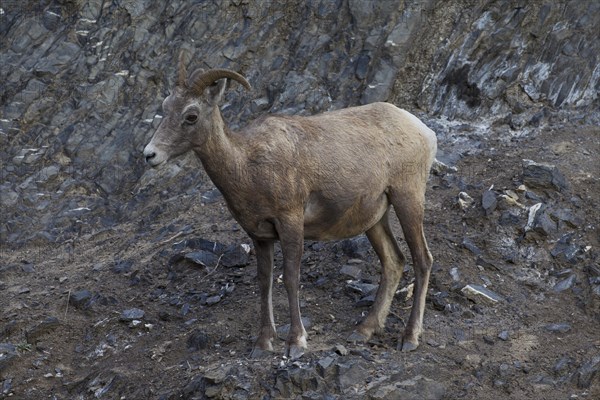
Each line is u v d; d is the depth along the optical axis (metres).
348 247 31.95
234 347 27.27
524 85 41.72
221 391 24.12
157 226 36.94
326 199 25.47
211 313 29.73
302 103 41.53
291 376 24.00
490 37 42.97
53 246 36.94
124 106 41.81
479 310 28.61
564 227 32.66
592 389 24.67
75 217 38.22
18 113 41.19
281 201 24.72
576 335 27.48
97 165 40.03
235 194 24.77
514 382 25.03
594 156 37.38
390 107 27.66
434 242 31.84
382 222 27.73
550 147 38.22
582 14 43.19
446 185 35.69
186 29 43.62
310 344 26.38
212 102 24.27
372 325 27.00
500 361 25.94
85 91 41.72
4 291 33.44
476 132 40.41
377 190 26.22
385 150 26.36
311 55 43.03
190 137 24.20
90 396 26.97
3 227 37.59
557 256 31.28
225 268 32.69
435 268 30.27
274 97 42.06
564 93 41.41
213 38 43.50
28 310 31.81
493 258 31.45
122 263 34.00
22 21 43.78
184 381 25.52
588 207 33.69
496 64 42.38
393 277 27.64
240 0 44.28
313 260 32.09
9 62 42.56
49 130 40.84
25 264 35.47
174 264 33.09
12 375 28.75
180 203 38.06
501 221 32.81
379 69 42.44
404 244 32.00
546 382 25.05
